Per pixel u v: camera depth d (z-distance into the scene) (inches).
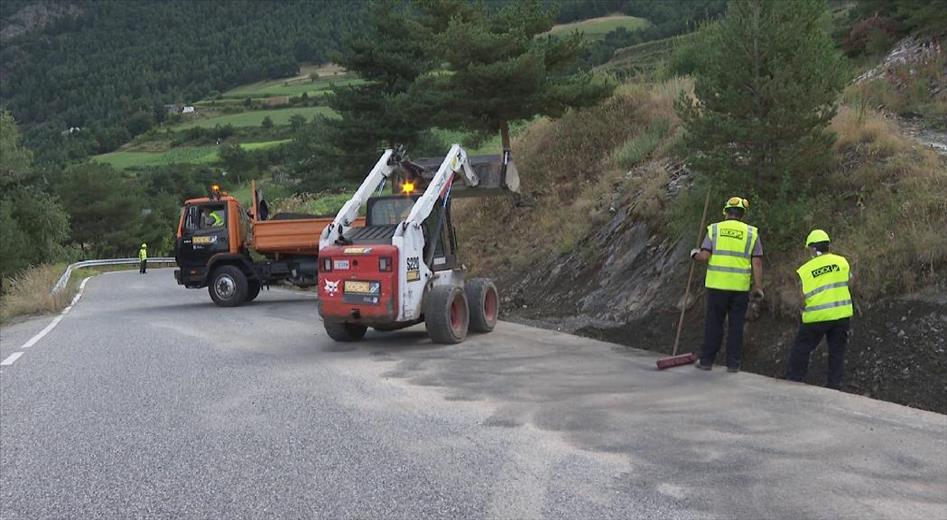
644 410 235.3
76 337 462.0
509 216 652.1
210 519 160.4
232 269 647.1
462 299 388.5
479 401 254.1
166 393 284.7
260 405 259.8
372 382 291.3
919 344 273.9
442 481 177.9
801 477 173.2
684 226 394.9
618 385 271.9
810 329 279.7
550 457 192.7
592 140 668.7
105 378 319.6
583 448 199.2
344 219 389.4
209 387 292.8
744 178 348.8
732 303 295.6
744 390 259.4
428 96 645.9
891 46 578.6
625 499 162.9
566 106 639.8
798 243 339.3
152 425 238.5
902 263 299.7
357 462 194.5
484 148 934.4
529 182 671.1
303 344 398.9
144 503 171.2
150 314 600.1
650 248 436.1
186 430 231.1
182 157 5915.4
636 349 352.5
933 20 529.3
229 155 4985.2
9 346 437.7
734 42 350.3
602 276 459.5
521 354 342.3
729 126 343.9
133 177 4884.4
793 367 285.3
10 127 1936.5
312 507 164.7
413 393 269.7
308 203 1333.7
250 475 187.5
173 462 200.1
